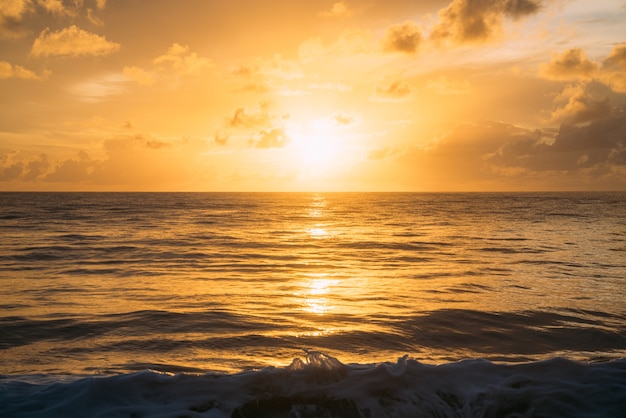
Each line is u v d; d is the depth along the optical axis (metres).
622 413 4.18
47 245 25.58
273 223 48.53
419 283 14.26
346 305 10.97
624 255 21.73
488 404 4.27
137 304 11.07
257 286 13.85
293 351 7.50
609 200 141.88
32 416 4.09
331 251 24.28
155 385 4.46
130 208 83.06
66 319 9.48
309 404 4.27
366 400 4.31
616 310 10.32
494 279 14.95
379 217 61.19
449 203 119.25
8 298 11.77
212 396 4.33
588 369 4.79
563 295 12.09
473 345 7.89
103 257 20.98
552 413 4.19
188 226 42.50
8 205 90.25
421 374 4.63
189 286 13.81
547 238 31.28
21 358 7.11
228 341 7.99
